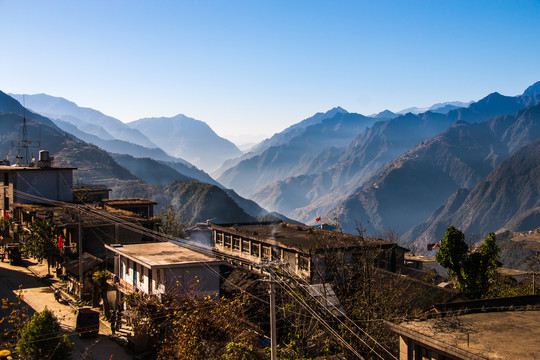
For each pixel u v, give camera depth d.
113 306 36.50
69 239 50.03
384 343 26.39
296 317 28.95
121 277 38.31
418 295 34.84
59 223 48.62
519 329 18.62
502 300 22.31
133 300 31.72
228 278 38.12
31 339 25.31
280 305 30.66
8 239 59.94
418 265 60.09
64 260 47.94
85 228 48.56
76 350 29.59
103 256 49.19
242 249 51.97
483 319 19.97
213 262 33.28
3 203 66.75
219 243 57.72
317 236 42.16
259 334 30.19
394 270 43.94
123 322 35.50
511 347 16.72
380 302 28.78
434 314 20.73
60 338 25.97
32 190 64.38
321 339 28.23
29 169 63.88
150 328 28.64
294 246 41.34
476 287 38.00
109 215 53.78
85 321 31.91
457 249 38.66
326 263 34.94
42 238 49.31
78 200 68.50
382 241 42.75
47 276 48.72
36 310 36.50
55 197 65.94
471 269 38.16
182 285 31.91
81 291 40.16
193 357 23.66
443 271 59.97
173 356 25.06
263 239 47.06
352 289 32.22
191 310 27.03
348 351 26.91
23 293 41.03
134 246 40.53
